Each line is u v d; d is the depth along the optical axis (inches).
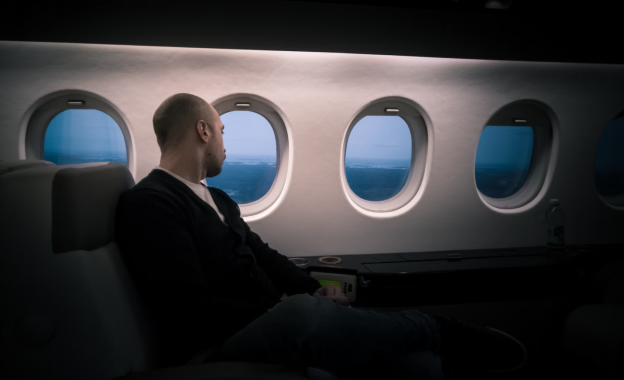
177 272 43.1
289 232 94.0
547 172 104.6
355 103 89.5
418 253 99.7
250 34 67.6
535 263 90.9
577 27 64.1
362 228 97.2
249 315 47.8
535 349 97.7
